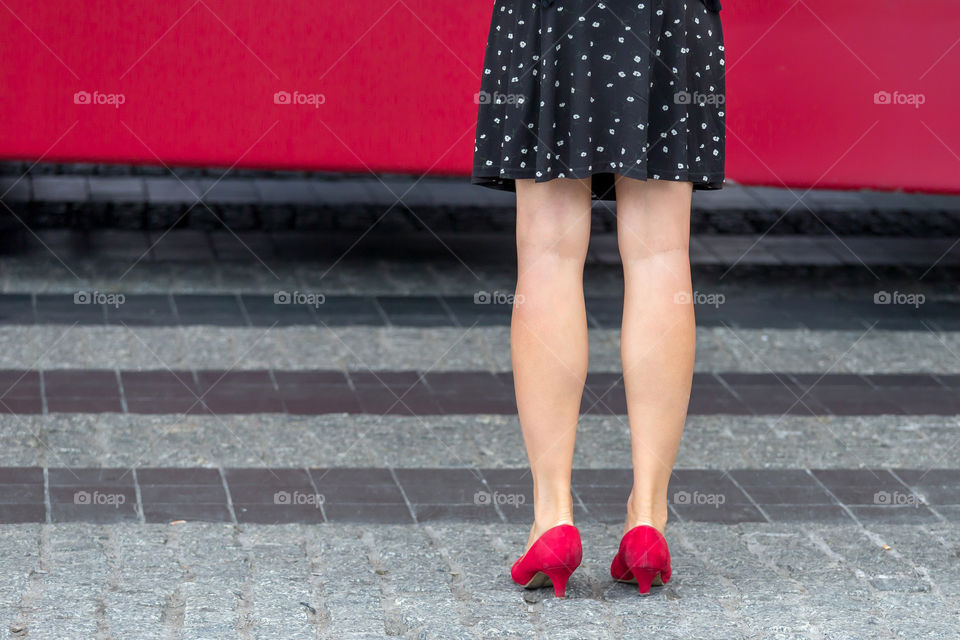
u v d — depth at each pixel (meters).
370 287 9.02
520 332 4.48
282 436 6.16
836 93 8.61
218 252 9.80
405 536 5.00
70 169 12.52
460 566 4.71
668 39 4.33
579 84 4.27
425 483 5.62
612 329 8.21
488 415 6.58
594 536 5.07
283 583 4.49
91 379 6.85
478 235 10.76
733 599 4.47
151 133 8.53
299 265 9.54
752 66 8.61
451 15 8.48
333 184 12.59
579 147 4.29
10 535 4.82
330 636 4.08
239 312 8.25
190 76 8.47
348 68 8.52
